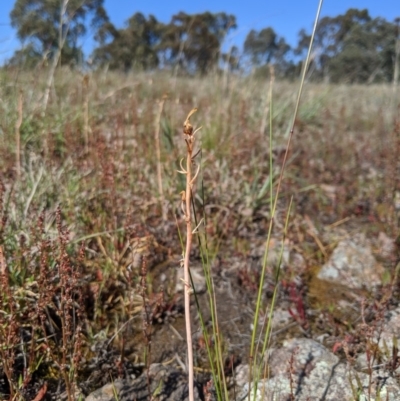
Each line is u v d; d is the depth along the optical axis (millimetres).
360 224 2693
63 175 2328
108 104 3988
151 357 1610
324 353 1571
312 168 3316
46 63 3516
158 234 2303
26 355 1449
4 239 1675
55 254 1662
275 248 2363
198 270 2119
